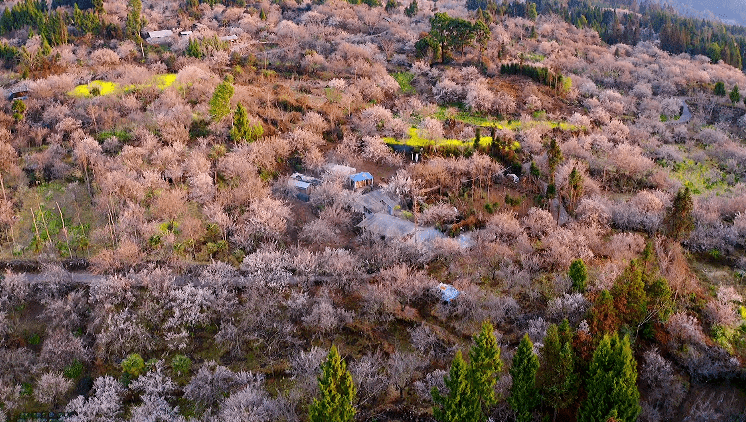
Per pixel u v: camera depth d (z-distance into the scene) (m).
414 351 61.06
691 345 61.00
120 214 79.12
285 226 78.69
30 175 88.94
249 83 128.25
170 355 61.84
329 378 45.78
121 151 93.44
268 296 65.81
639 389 56.53
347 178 92.38
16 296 66.00
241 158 89.62
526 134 110.12
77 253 74.62
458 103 128.62
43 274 70.12
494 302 63.72
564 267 70.19
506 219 78.44
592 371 47.91
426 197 89.19
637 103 136.62
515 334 61.75
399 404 54.41
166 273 68.69
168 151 90.44
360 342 62.50
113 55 134.75
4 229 77.69
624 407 45.72
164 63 136.00
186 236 76.56
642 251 76.25
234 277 70.62
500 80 138.88
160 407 54.22
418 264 72.88
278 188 89.00
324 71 140.00
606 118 121.75
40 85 112.56
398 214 84.56
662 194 90.94
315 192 86.56
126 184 81.00
